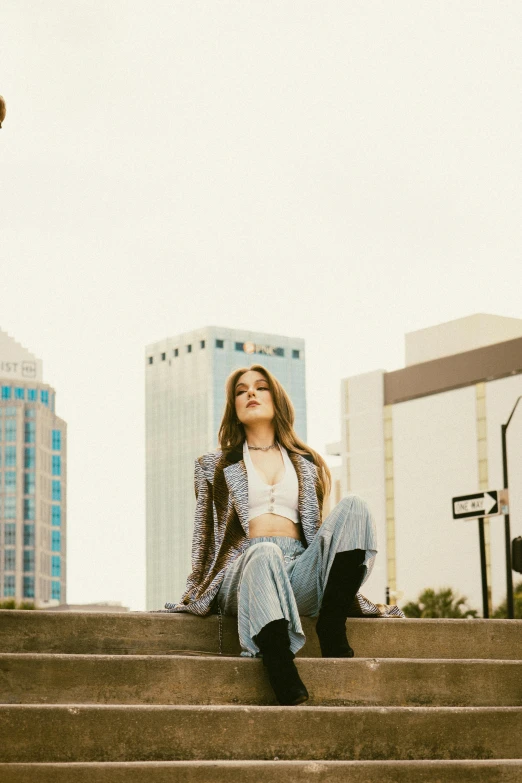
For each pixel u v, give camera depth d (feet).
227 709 15.87
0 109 22.48
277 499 19.76
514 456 332.19
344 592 18.22
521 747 17.02
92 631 18.21
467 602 338.13
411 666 18.03
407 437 362.33
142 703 16.90
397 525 362.33
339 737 16.26
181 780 14.48
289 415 20.65
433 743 16.66
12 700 16.44
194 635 18.70
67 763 14.39
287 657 16.93
